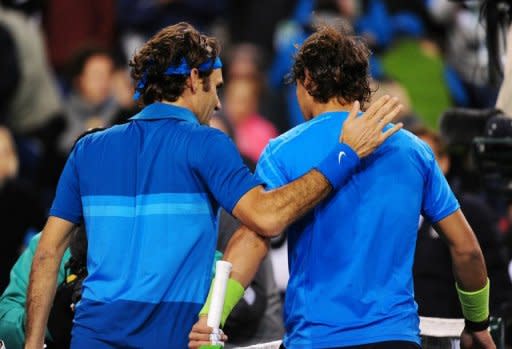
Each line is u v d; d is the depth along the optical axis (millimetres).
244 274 14805
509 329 20859
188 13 38281
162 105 15266
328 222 14672
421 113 35719
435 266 19688
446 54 36688
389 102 14828
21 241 26438
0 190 26672
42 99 33312
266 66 39062
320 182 14477
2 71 32500
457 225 15219
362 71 15188
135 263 14750
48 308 15539
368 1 36625
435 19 36969
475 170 20703
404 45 36312
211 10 38719
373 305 14438
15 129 33000
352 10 36469
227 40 38938
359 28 36125
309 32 36375
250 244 14781
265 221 14445
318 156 14836
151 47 15336
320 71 15047
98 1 37094
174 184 14805
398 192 14773
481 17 21078
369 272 14547
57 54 36719
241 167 14805
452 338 16547
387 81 34625
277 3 39188
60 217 15508
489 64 21000
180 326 14680
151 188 14844
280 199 14461
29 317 15422
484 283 15680
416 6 36875
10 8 34344
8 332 17031
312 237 14695
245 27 39906
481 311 15883
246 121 36344
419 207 14969
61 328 16891
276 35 39125
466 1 23797
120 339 14586
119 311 14625
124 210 14922
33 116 33156
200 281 14844
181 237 14727
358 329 14344
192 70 15227
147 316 14594
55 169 32781
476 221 19703
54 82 35594
